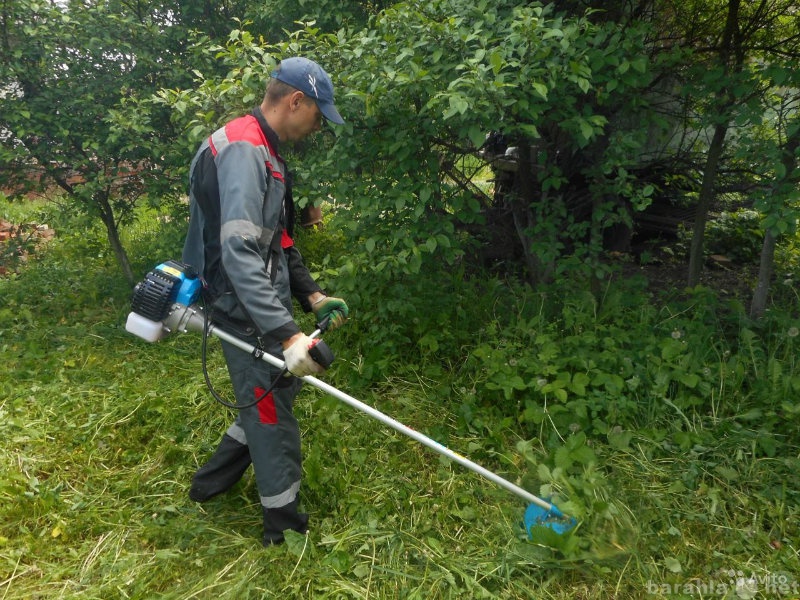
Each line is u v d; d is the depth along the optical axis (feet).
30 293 16.17
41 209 17.24
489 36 9.53
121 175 14.94
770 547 7.97
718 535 8.23
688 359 10.77
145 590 7.36
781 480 8.98
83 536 8.38
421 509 8.73
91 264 18.52
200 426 10.62
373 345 12.28
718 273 16.97
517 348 12.09
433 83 9.87
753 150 11.02
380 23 10.54
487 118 9.44
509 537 8.14
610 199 14.96
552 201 13.73
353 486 9.16
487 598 7.25
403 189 10.75
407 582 7.50
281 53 10.84
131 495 9.10
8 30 14.19
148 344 13.61
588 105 10.62
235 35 11.02
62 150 14.66
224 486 8.62
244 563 7.77
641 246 18.88
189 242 7.79
